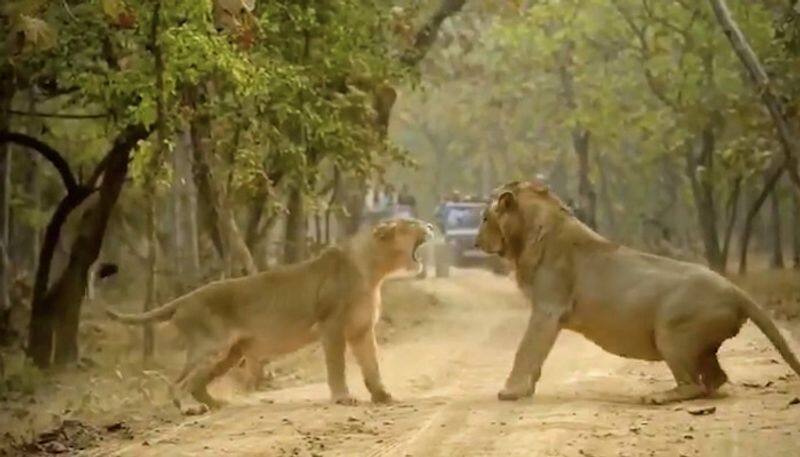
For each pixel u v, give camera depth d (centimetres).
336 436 1083
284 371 1792
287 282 1370
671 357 1247
